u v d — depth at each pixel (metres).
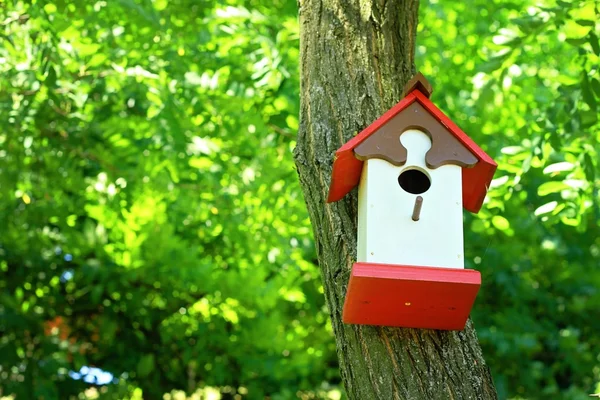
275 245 6.48
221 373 6.92
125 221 6.59
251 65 6.24
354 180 2.97
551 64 7.29
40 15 4.98
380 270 2.66
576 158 4.88
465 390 2.68
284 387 7.22
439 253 2.81
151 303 7.09
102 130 6.61
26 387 6.94
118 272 6.59
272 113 6.22
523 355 8.37
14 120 5.77
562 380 9.02
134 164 6.71
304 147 3.10
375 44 3.16
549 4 4.95
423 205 2.85
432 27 8.19
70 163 6.55
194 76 5.69
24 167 6.47
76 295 7.28
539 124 4.80
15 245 6.84
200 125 5.97
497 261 7.96
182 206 6.39
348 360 2.80
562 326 8.88
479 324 8.19
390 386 2.68
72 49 5.36
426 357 2.72
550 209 4.82
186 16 6.07
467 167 2.90
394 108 2.89
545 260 8.47
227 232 6.48
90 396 7.62
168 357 7.46
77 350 7.32
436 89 7.70
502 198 5.21
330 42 3.17
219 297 6.72
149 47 5.66
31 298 7.34
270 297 6.54
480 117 7.62
